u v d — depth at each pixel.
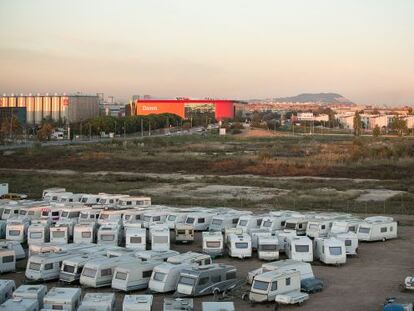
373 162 148.62
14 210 66.62
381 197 98.00
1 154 164.62
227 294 43.09
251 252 55.09
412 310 38.03
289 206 86.00
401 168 138.62
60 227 56.91
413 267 51.91
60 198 77.31
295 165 142.38
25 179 117.75
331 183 115.44
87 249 49.78
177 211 68.44
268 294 40.50
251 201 90.75
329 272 50.00
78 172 134.88
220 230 62.75
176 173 135.00
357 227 62.44
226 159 157.12
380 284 46.44
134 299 36.09
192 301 37.28
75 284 44.94
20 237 58.84
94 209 66.44
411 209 84.62
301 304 40.97
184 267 43.88
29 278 45.53
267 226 61.34
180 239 60.56
